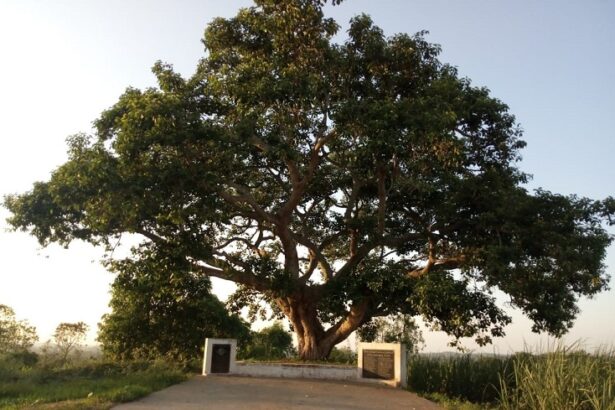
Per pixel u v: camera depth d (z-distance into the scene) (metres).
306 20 18.75
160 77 19.70
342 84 20.53
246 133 18.14
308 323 21.69
